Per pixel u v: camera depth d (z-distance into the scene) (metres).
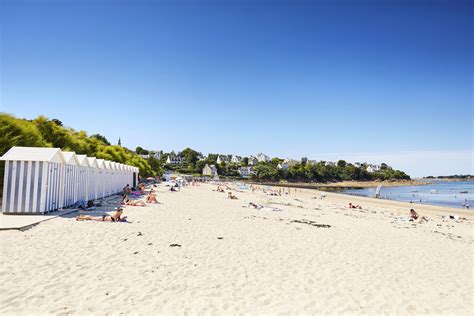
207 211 21.06
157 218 16.14
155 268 8.02
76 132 43.47
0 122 19.83
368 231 16.94
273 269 8.67
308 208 30.62
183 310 5.75
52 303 5.57
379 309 6.50
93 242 10.05
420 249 13.00
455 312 6.64
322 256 10.48
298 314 5.98
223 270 8.30
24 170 13.90
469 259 11.83
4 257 7.75
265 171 179.00
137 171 42.38
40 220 12.39
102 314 5.33
